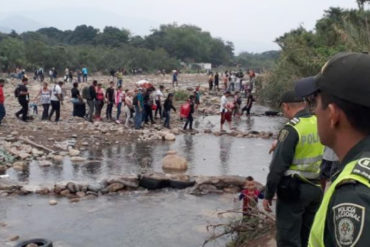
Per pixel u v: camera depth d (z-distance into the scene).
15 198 9.67
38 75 44.84
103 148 15.50
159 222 8.27
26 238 7.48
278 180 4.09
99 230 7.88
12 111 22.38
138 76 62.31
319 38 27.38
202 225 8.09
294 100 4.11
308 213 4.19
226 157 14.65
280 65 28.23
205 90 38.91
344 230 1.29
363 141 1.45
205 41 118.06
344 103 1.45
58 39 114.12
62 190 10.02
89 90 20.23
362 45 17.62
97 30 112.31
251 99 26.12
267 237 6.09
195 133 19.42
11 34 88.94
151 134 18.02
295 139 4.02
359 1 23.95
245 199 7.42
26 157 13.41
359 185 1.32
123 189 10.34
